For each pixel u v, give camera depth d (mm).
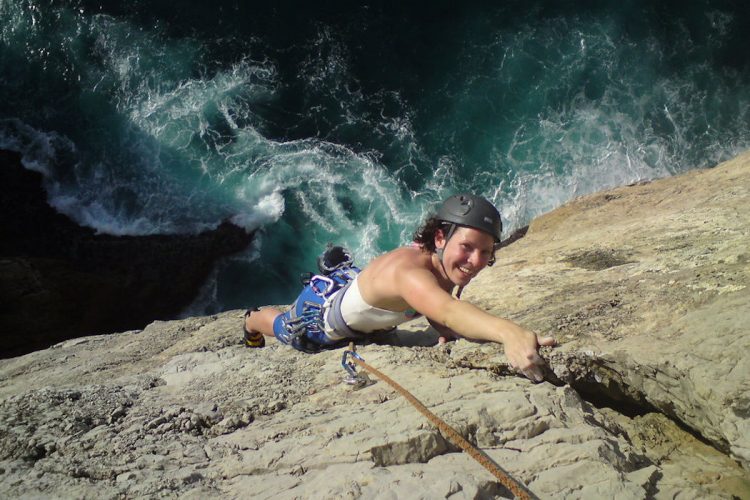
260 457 3344
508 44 16453
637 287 4867
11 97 15672
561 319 4617
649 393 3979
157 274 14234
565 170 15156
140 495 3098
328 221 14758
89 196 15016
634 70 16266
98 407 4059
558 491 3119
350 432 3455
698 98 15891
